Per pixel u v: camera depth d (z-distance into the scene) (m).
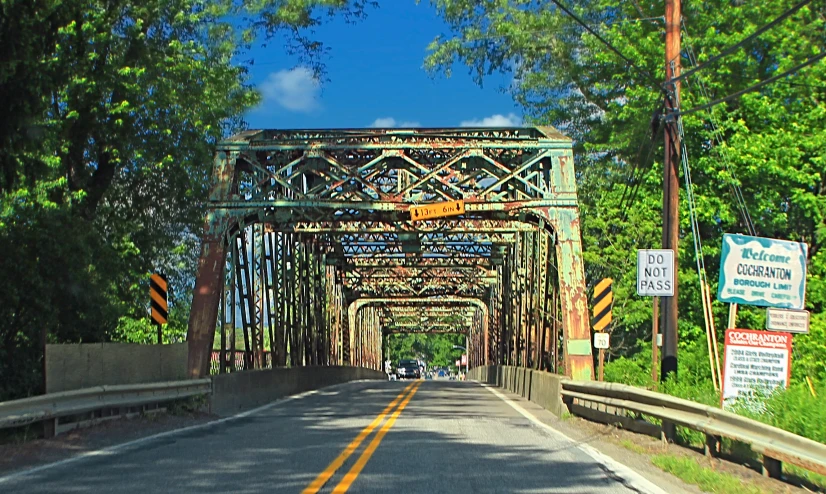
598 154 33.16
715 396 14.68
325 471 9.63
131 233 25.52
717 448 11.01
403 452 11.50
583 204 31.75
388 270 48.88
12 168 14.30
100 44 21.02
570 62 32.19
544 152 23.03
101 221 25.36
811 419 10.78
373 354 74.38
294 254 31.69
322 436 13.53
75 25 19.95
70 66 18.02
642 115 27.41
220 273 21.77
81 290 17.38
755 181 25.95
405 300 58.94
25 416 11.09
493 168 25.17
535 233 28.67
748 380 12.29
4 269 16.00
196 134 25.53
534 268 28.77
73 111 21.02
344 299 53.25
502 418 17.88
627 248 28.45
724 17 27.58
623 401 14.23
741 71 27.11
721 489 8.68
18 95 13.61
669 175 17.72
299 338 32.53
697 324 27.16
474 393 30.39
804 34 27.34
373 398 25.83
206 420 16.59
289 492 8.27
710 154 25.86
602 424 15.80
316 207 22.55
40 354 16.91
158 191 26.75
